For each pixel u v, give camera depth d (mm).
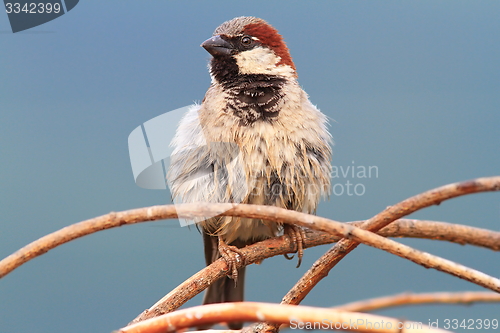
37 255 3115
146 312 4281
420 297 3992
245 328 3969
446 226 3525
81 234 3141
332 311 2840
